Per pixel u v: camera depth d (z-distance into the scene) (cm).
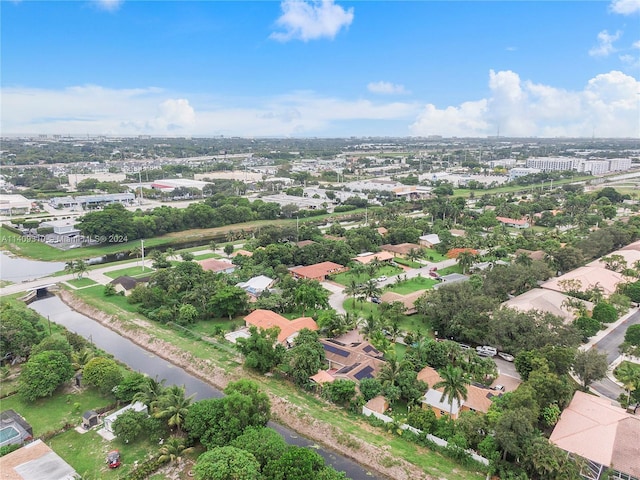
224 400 8962
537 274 17000
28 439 8994
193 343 13350
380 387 10138
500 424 8156
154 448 8962
